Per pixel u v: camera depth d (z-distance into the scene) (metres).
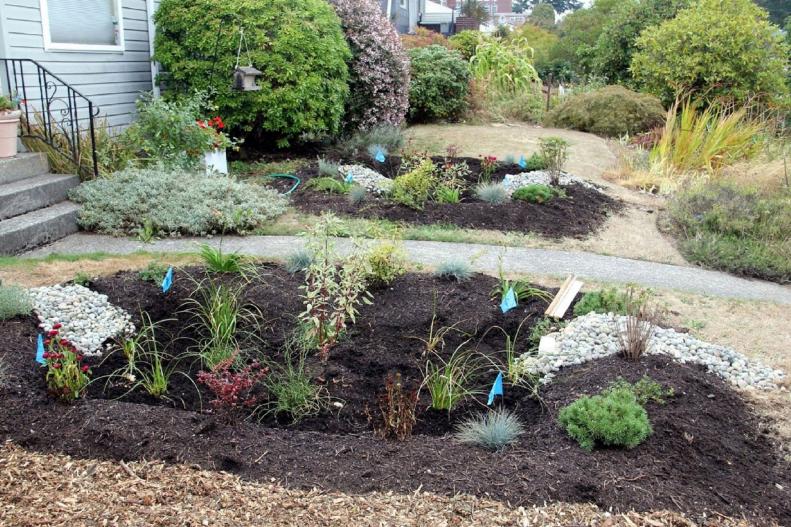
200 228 6.86
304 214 7.61
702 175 9.61
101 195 7.12
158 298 5.05
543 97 17.16
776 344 4.93
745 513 3.12
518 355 4.64
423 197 7.88
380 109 11.66
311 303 4.60
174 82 10.05
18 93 7.80
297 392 3.94
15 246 6.14
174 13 9.74
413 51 14.46
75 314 4.68
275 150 10.66
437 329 4.91
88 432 3.40
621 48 18.33
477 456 3.41
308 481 3.14
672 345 4.65
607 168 10.59
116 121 9.82
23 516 2.84
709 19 14.35
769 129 12.02
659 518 3.01
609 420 3.47
